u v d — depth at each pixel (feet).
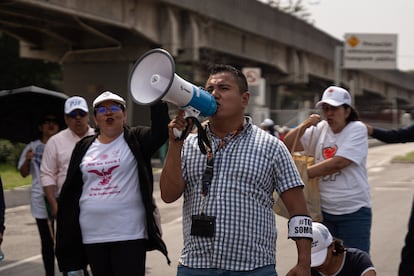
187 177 12.74
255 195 12.37
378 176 73.67
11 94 25.29
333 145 18.98
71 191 17.21
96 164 16.96
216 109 12.42
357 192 18.83
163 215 43.39
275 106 143.43
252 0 104.94
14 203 49.11
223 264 12.16
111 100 17.11
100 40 86.74
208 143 12.38
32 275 26.73
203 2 89.15
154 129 16.72
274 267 12.59
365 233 18.94
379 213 43.93
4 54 117.50
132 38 86.07
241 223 12.19
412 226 16.19
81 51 88.07
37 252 31.53
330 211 18.98
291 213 12.75
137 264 16.98
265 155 12.48
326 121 19.42
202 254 12.31
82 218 17.03
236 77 12.71
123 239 16.81
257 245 12.26
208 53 100.94
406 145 151.74
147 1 81.71
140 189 17.03
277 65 126.93
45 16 70.28
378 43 125.70
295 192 12.65
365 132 18.89
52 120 25.07
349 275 15.03
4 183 58.85
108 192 16.87
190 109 12.01
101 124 17.24
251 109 66.80
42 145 24.93
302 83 140.46
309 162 18.85
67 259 17.52
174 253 30.89
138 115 88.33
